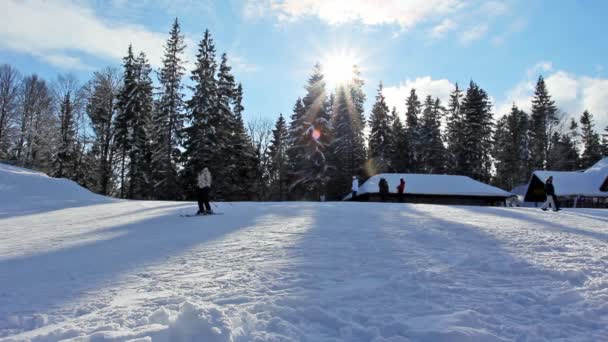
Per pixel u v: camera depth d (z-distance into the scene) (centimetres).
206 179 1576
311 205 1948
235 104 5428
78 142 5028
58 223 1462
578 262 719
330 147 4991
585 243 923
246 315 443
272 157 6512
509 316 460
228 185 4122
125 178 4803
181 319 400
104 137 4934
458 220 1344
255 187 5816
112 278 654
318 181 4772
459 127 6169
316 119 4894
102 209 1977
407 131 6009
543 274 642
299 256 765
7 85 5066
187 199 4244
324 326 432
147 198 4331
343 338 400
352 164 5284
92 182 5134
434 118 5969
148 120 4494
